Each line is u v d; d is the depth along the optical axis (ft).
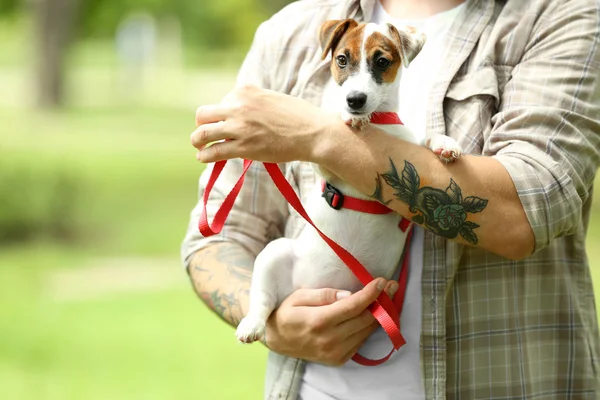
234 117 9.14
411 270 9.80
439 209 9.05
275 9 167.22
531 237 9.11
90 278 35.91
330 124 9.14
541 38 9.91
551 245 10.02
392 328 9.20
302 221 10.39
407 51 9.28
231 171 10.94
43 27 105.91
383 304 9.43
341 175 9.14
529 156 9.23
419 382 9.71
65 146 73.51
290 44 10.94
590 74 9.59
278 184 9.45
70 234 43.88
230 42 183.32
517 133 9.46
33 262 38.81
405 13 10.75
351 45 9.45
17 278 35.96
